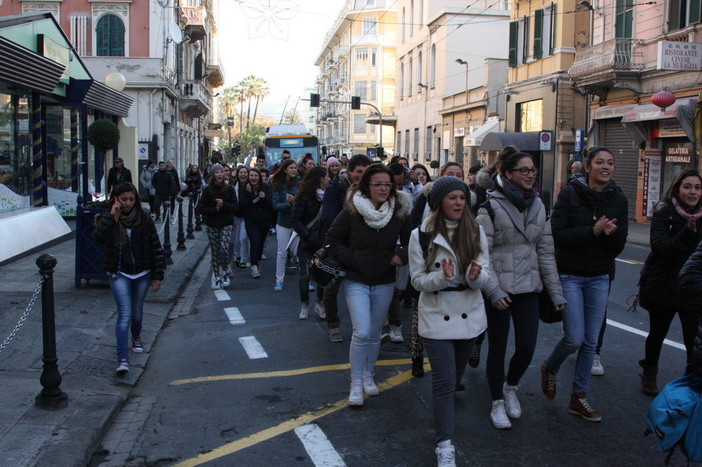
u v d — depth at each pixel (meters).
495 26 39.50
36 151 14.43
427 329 4.20
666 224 5.09
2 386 5.28
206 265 12.98
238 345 7.12
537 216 4.62
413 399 5.43
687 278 3.63
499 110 32.31
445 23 39.03
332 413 5.14
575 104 26.33
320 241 6.91
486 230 4.57
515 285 4.55
